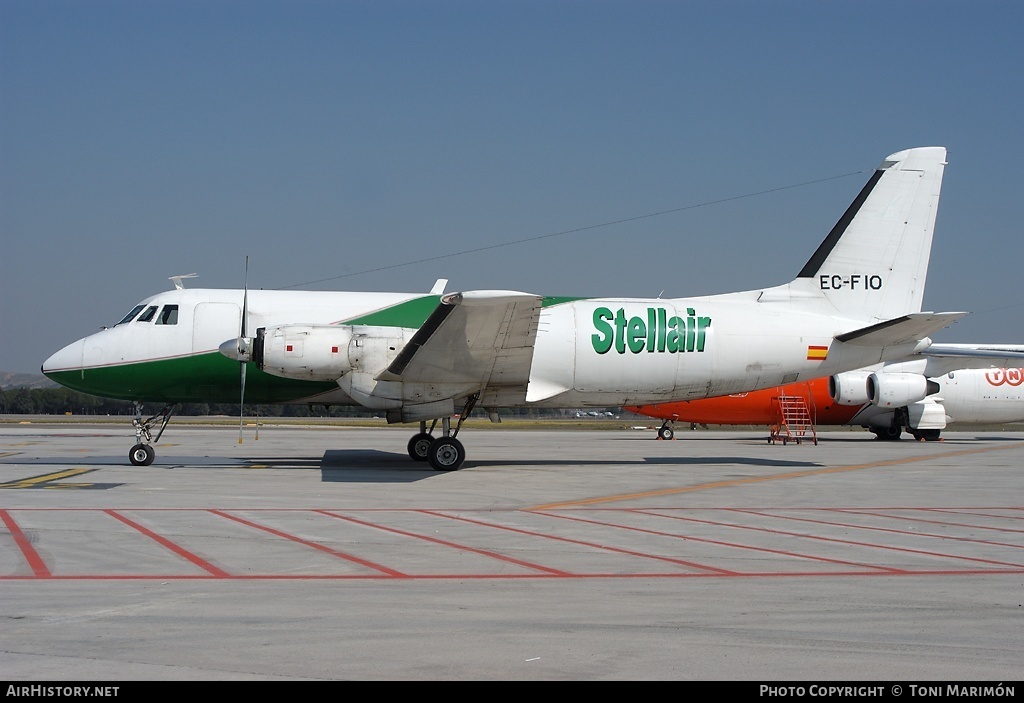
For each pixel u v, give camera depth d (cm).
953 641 675
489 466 2248
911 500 1599
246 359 2008
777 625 716
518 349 1906
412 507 1409
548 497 1580
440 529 1186
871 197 2288
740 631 698
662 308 2202
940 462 2592
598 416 11756
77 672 576
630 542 1105
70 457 2464
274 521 1232
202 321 2108
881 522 1310
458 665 607
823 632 698
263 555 981
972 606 785
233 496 1515
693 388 2223
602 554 1020
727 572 926
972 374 3956
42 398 10900
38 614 718
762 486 1827
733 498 1603
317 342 1962
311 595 799
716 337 2191
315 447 3069
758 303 2259
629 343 2155
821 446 3547
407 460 2398
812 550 1062
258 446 3122
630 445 3497
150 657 610
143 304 2150
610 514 1364
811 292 2275
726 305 2245
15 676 566
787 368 2236
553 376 2142
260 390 2128
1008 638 684
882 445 3638
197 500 1452
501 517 1314
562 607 769
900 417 3906
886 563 984
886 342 2241
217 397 2144
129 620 704
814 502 1555
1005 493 1725
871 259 2284
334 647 643
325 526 1193
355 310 2153
